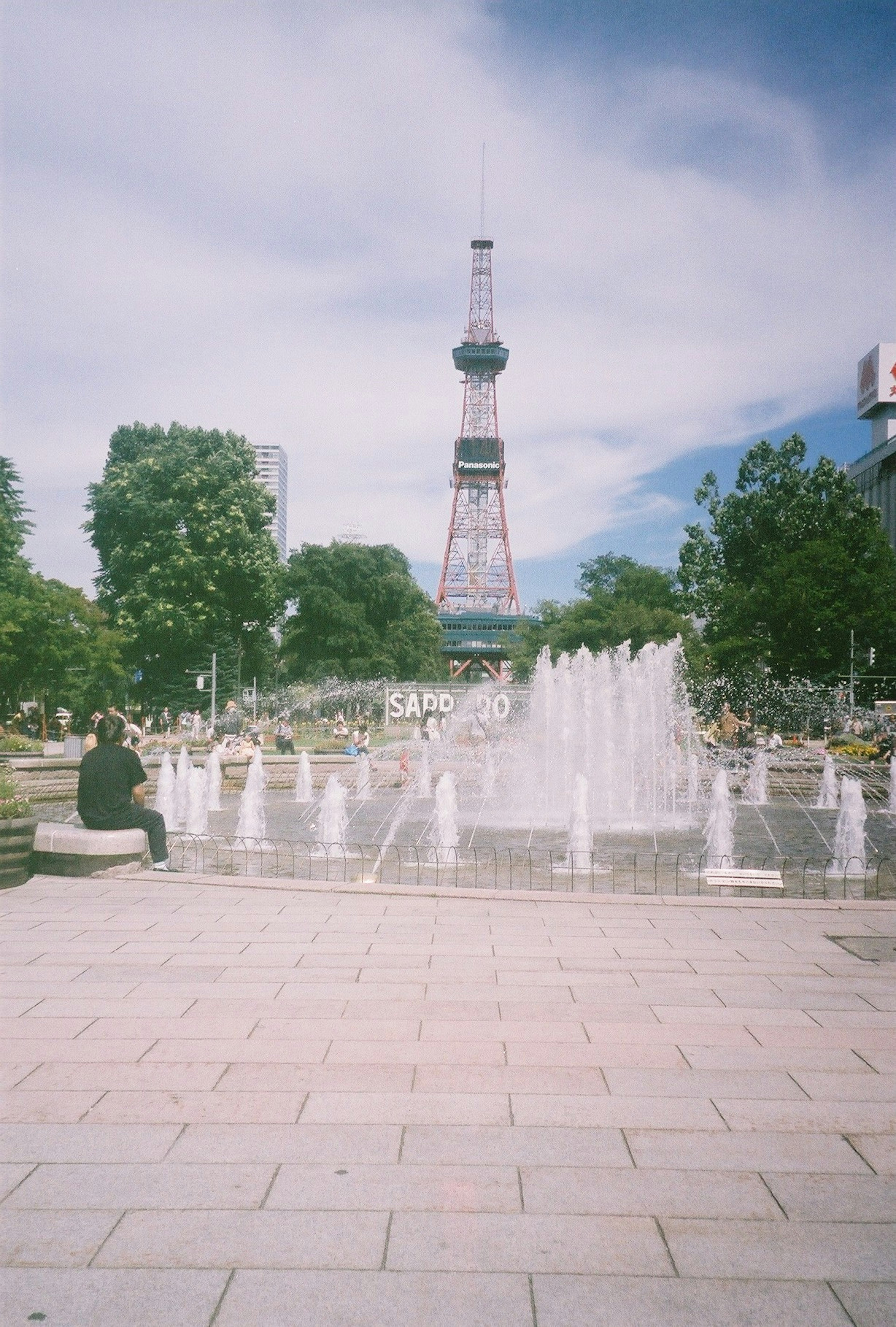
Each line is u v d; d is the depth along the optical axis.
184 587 62.91
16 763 25.61
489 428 187.50
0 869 10.84
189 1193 4.33
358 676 76.94
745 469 77.44
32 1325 3.45
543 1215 4.20
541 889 13.22
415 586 94.25
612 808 26.84
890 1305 3.62
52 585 53.91
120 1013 6.64
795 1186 4.46
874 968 7.87
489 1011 6.76
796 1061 5.92
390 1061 5.86
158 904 10.11
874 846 19.38
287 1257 3.87
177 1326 3.46
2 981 7.32
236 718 59.28
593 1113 5.19
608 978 7.56
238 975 7.55
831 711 63.94
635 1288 3.70
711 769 35.47
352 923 9.29
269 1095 5.36
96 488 67.94
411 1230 4.07
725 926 9.33
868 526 69.56
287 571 78.31
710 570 75.75
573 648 79.25
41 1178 4.46
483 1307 3.58
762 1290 3.70
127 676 60.62
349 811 26.03
